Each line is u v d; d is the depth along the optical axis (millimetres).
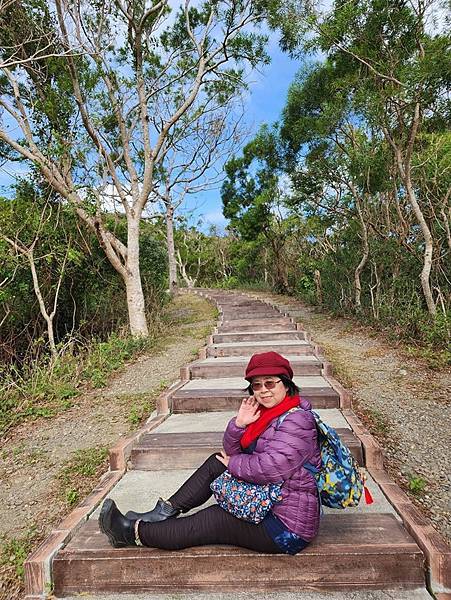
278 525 2455
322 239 16859
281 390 2543
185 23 12703
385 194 11227
